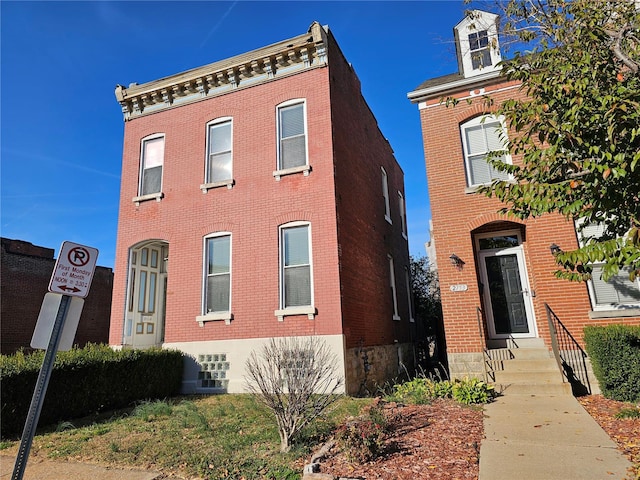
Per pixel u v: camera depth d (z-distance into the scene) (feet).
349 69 43.73
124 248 40.73
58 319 13.47
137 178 41.98
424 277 66.18
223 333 34.88
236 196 37.37
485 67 35.37
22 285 63.21
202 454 17.69
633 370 23.65
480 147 34.24
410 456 16.06
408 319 55.26
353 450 15.71
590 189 13.75
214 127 40.50
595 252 12.26
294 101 37.52
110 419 24.90
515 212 16.58
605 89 15.58
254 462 16.40
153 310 43.14
